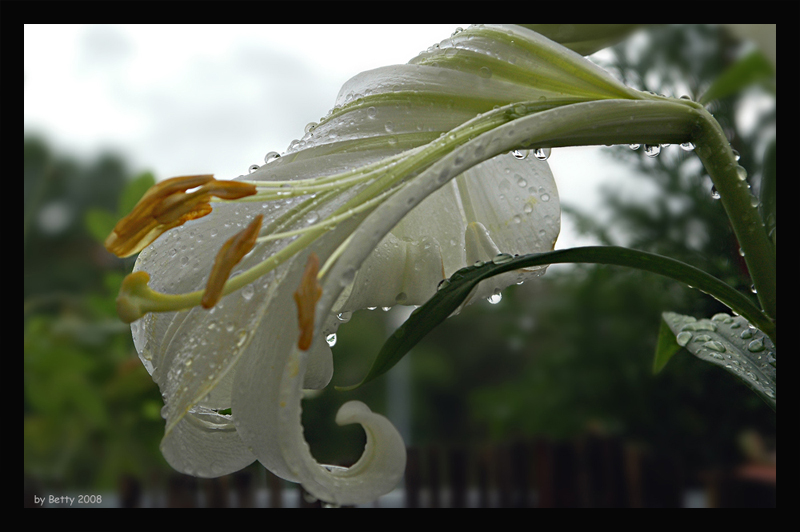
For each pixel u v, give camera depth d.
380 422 0.27
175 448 0.29
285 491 1.11
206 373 0.28
